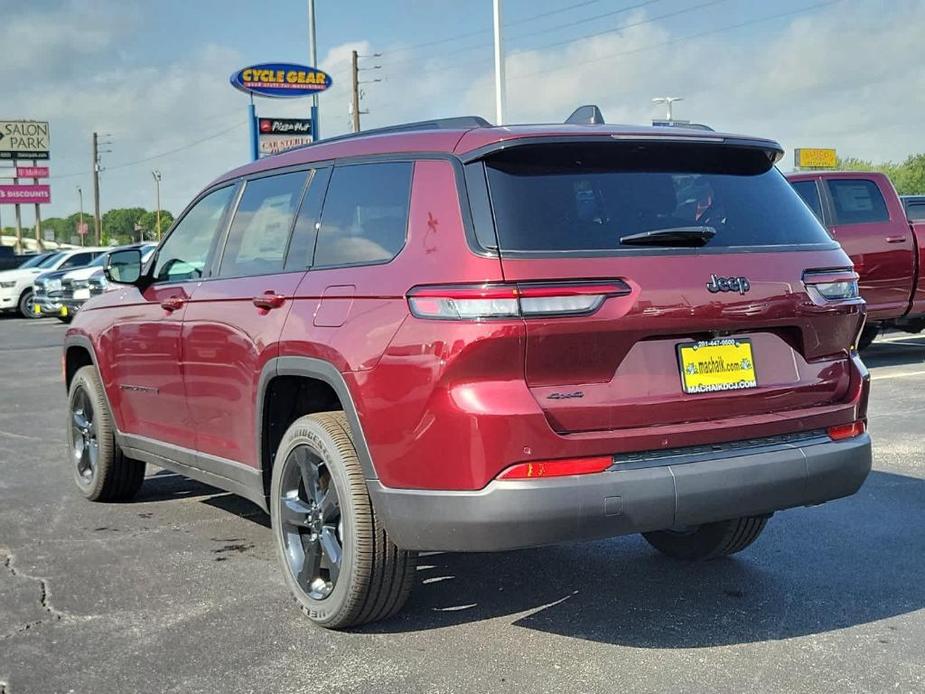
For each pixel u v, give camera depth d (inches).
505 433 123.9
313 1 1235.2
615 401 129.4
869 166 2434.8
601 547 193.8
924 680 131.0
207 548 196.7
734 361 139.7
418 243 136.3
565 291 126.8
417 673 135.4
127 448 220.5
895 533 197.9
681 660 138.6
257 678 134.3
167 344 194.5
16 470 274.1
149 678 134.5
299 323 152.3
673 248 136.3
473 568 181.8
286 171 175.6
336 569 147.6
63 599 166.2
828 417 146.1
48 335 797.2
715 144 147.7
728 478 133.2
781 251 145.6
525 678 133.3
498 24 923.4
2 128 2731.3
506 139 134.1
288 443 156.7
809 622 152.3
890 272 433.4
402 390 131.2
